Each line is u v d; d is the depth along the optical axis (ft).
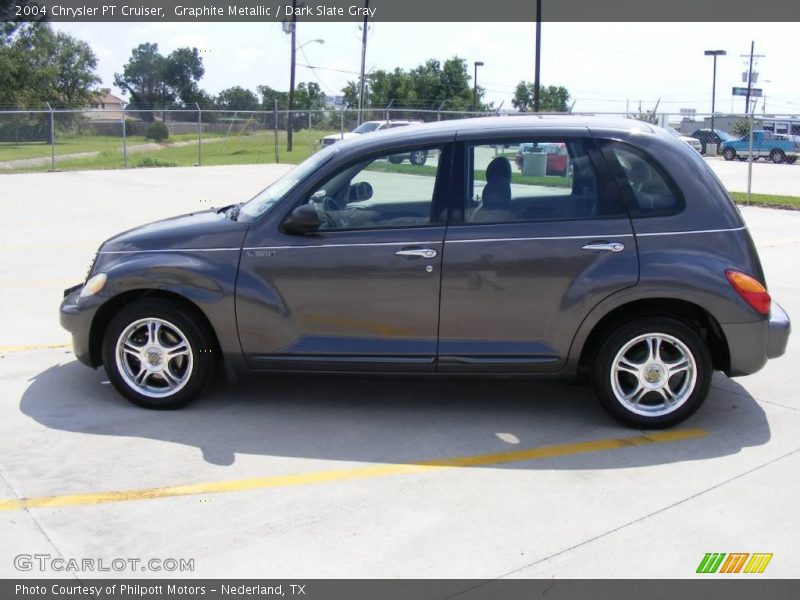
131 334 17.53
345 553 12.07
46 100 222.48
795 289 29.09
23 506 13.41
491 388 19.33
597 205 16.35
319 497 13.82
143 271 17.02
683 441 16.26
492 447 15.94
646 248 16.10
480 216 16.52
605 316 16.55
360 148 17.03
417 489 14.14
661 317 16.29
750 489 14.17
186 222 18.13
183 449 15.71
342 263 16.56
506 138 16.69
